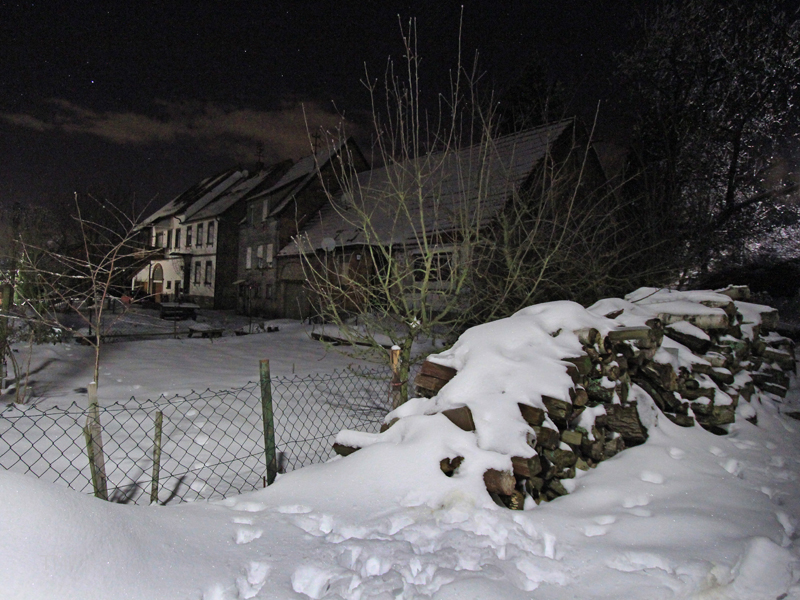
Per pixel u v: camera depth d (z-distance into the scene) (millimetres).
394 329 6609
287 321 25781
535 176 8156
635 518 3184
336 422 6574
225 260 37906
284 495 3398
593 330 4570
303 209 31125
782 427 5738
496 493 3318
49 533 2207
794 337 10641
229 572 2441
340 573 2451
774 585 2670
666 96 16344
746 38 15844
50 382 8477
